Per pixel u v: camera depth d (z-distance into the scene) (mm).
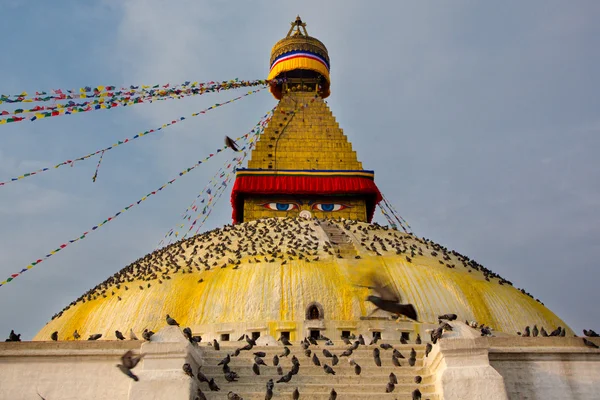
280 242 28578
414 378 17406
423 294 26016
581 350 17344
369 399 16484
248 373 17688
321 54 47031
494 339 17344
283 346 19828
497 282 29219
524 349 17203
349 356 18859
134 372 16375
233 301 25359
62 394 16703
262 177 36375
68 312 28156
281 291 25375
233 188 36031
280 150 38469
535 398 16734
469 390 15867
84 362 17156
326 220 32250
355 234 30234
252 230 30500
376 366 18125
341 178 36656
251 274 26188
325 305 25062
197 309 25500
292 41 46750
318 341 21406
